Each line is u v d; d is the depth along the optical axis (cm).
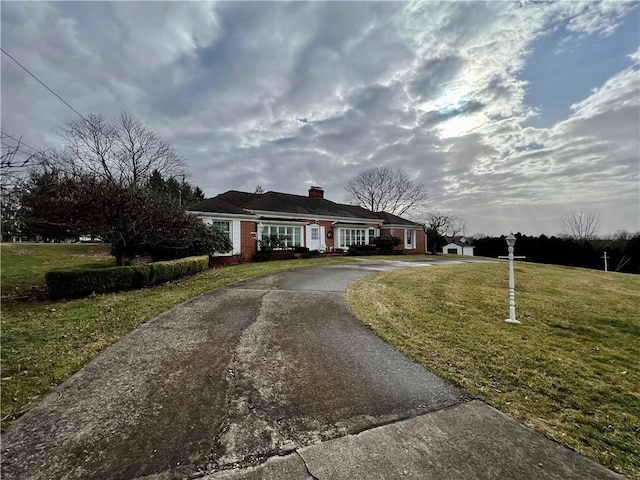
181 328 498
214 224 1622
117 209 922
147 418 261
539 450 226
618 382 345
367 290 820
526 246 3481
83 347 417
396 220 3012
